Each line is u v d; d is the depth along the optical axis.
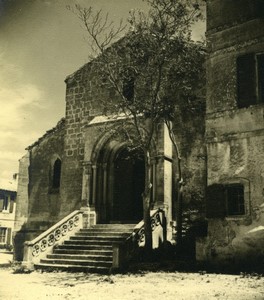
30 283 11.55
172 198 17.31
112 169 19.78
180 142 17.41
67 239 17.17
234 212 13.19
